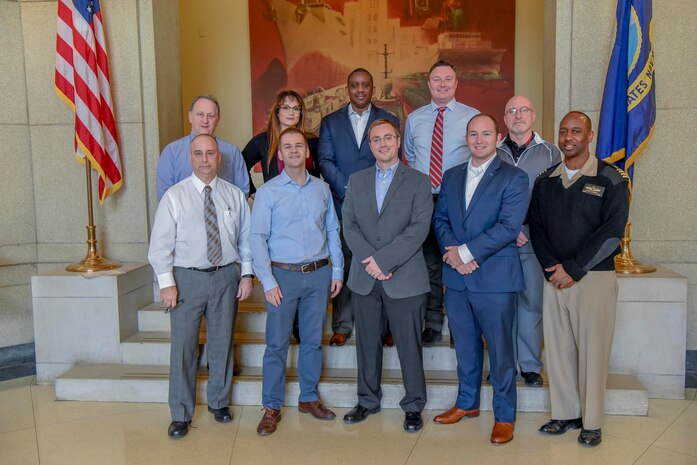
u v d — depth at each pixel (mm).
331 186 3924
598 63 4297
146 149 4703
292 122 3818
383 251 3225
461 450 3170
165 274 3334
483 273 3203
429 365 3969
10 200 4828
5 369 4535
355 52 6965
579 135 3066
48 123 4770
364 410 3553
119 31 4598
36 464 3092
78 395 3955
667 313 3818
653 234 4379
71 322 4211
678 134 4293
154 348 4176
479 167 3277
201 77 7109
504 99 6914
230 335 3545
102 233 4773
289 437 3359
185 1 7035
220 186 3486
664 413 3625
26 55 4723
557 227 3145
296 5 6949
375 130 3262
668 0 4230
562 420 3340
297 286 3414
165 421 3611
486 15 6852
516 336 3582
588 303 3109
